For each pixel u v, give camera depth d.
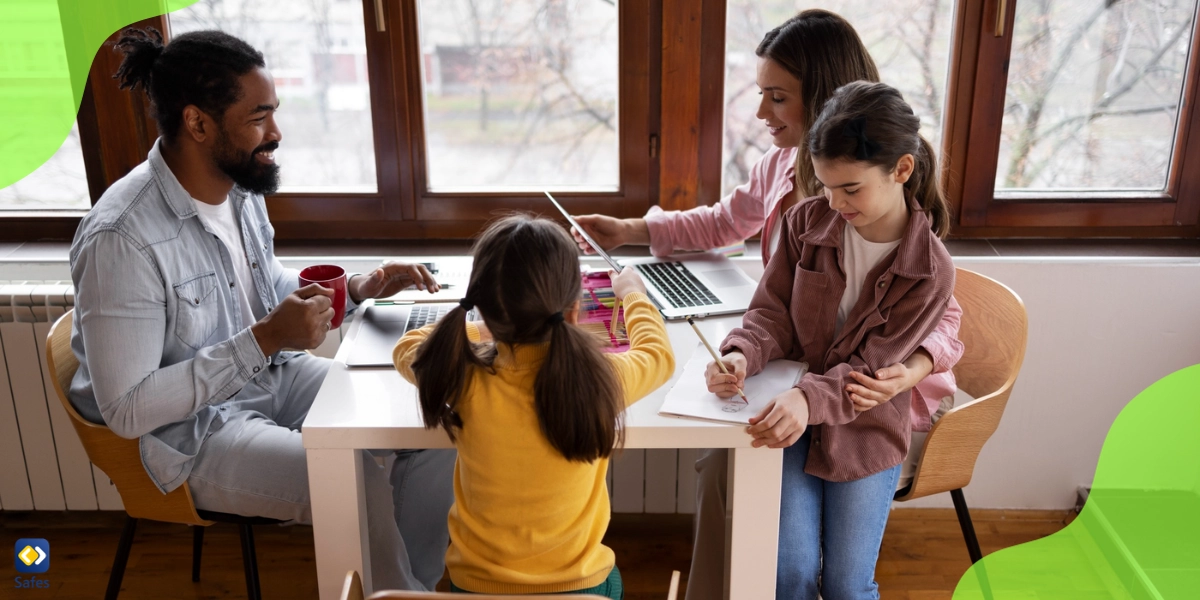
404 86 2.10
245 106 1.49
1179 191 2.15
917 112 2.14
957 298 1.81
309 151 2.19
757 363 1.46
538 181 2.24
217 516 1.57
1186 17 2.02
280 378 1.78
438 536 1.74
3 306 1.94
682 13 2.04
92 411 1.53
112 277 1.41
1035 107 2.11
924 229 1.43
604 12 2.07
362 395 1.40
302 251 2.19
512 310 1.15
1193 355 2.06
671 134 2.14
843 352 1.48
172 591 1.98
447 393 1.19
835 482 1.50
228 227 1.67
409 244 2.24
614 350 1.52
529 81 2.13
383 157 2.17
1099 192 2.19
